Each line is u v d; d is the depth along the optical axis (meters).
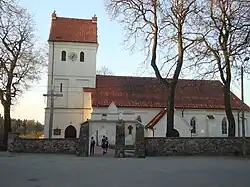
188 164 24.78
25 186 13.96
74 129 53.62
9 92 43.88
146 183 15.02
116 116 51.47
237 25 19.83
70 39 55.84
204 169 21.19
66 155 33.66
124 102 53.44
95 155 34.19
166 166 23.27
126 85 57.12
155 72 35.84
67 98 54.62
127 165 23.97
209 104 56.06
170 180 16.06
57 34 56.34
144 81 58.59
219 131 55.09
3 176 17.44
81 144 32.91
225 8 31.80
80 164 24.62
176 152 33.41
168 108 34.91
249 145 33.72
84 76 55.66
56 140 35.94
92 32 57.81
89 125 33.59
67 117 53.62
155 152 33.16
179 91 57.53
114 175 18.05
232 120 35.28
